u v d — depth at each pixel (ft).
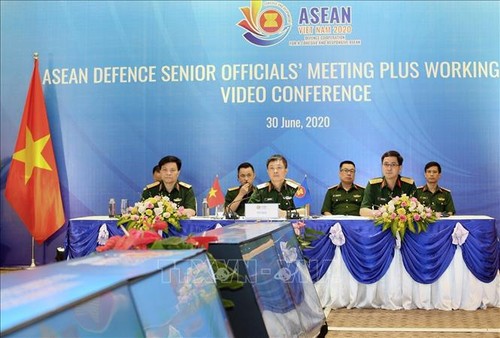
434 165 21.63
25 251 23.38
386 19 22.48
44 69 23.68
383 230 16.14
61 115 23.61
